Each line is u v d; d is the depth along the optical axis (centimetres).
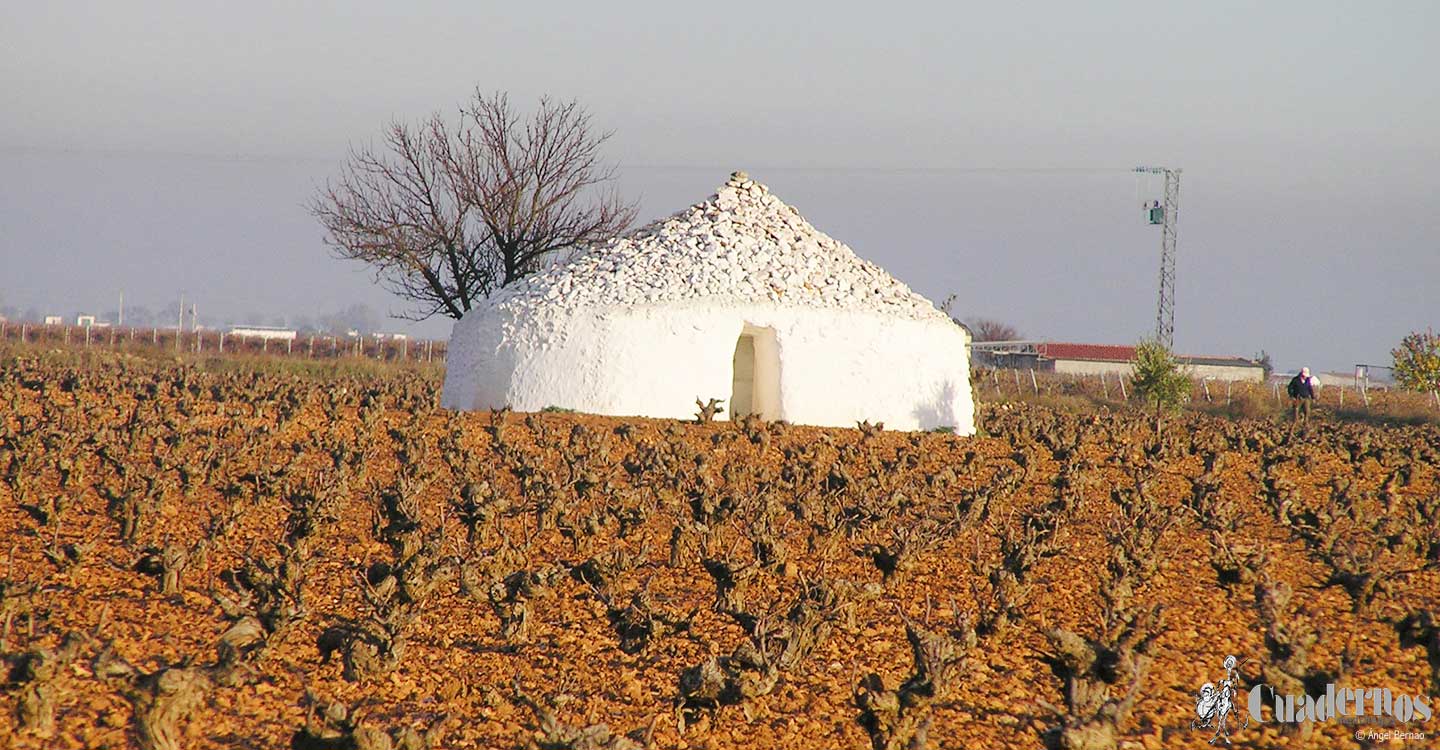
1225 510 7688
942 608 5444
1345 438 13925
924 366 13562
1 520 6781
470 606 5316
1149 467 9888
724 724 3978
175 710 3572
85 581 5491
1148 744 3788
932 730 3875
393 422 11850
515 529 7038
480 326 14062
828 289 13988
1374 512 8206
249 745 3706
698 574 6062
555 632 4972
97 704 3922
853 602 5106
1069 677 4231
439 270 19100
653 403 12900
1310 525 7250
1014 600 5184
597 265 14488
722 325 13125
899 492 7925
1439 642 4331
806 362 13138
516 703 4131
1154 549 6269
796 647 4372
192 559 5725
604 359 12962
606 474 8612
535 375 13200
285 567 5159
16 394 12538
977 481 9631
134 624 4866
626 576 5838
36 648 3997
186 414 11388
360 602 5300
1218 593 5803
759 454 10400
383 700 4162
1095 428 13588
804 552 6625
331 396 13575
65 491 7444
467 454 8819
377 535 6556
